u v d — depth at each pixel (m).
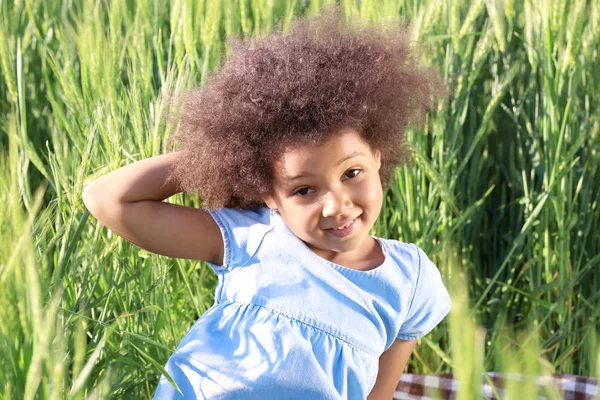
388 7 2.17
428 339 2.08
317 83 1.21
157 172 1.36
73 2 2.74
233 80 1.27
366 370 1.37
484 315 2.34
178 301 1.91
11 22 2.54
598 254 2.29
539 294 2.23
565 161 2.14
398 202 2.17
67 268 1.49
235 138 1.25
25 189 1.58
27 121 2.39
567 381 1.90
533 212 2.12
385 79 1.32
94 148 1.72
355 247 1.28
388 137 1.35
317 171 1.21
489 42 2.20
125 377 1.52
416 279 1.42
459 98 2.25
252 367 1.28
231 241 1.36
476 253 2.43
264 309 1.32
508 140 2.52
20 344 1.06
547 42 2.20
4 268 1.07
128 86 2.29
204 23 2.12
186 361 1.32
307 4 2.36
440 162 2.16
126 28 2.38
